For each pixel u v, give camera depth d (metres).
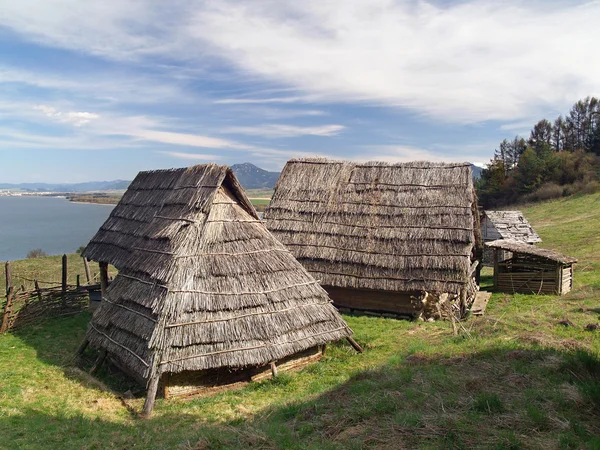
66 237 77.19
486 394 9.14
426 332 17.22
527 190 76.00
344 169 24.77
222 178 15.25
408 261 19.95
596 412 7.86
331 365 14.38
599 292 21.47
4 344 16.84
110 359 14.99
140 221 18.31
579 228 45.81
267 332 13.17
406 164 23.95
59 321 20.44
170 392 12.47
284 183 25.06
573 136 96.31
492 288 26.00
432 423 8.12
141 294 13.59
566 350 11.72
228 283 13.49
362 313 21.20
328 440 8.27
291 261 15.39
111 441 9.61
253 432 9.11
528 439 7.16
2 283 31.98
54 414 11.08
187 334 12.27
